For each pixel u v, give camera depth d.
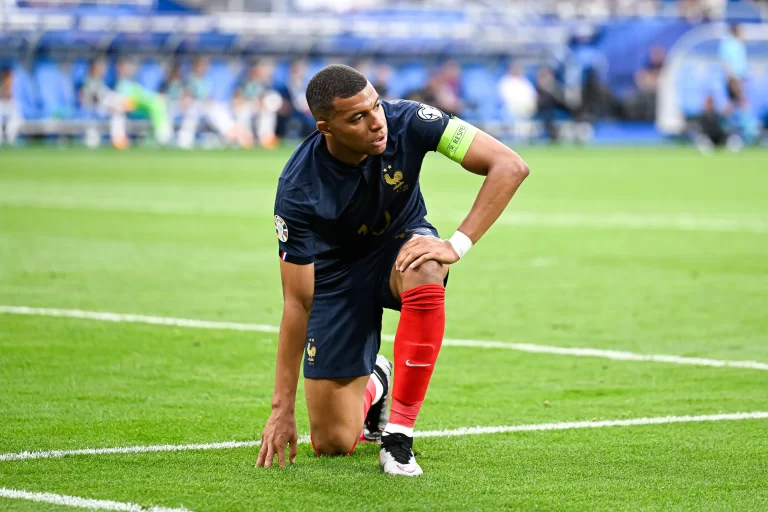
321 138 15.19
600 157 106.44
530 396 19.84
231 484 14.20
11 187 69.31
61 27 115.69
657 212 56.12
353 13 126.75
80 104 118.94
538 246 42.34
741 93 126.12
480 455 15.87
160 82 121.56
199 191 67.81
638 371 21.81
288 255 15.09
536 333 25.70
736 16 132.12
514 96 126.75
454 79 125.62
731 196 65.75
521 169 15.14
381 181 15.35
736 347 24.03
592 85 128.00
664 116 129.12
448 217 52.16
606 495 13.83
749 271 35.44
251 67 124.31
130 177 78.88
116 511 13.03
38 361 22.38
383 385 16.81
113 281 33.03
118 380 20.86
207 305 29.09
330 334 15.81
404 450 14.83
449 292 31.56
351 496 13.69
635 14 131.00
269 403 19.20
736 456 15.75
